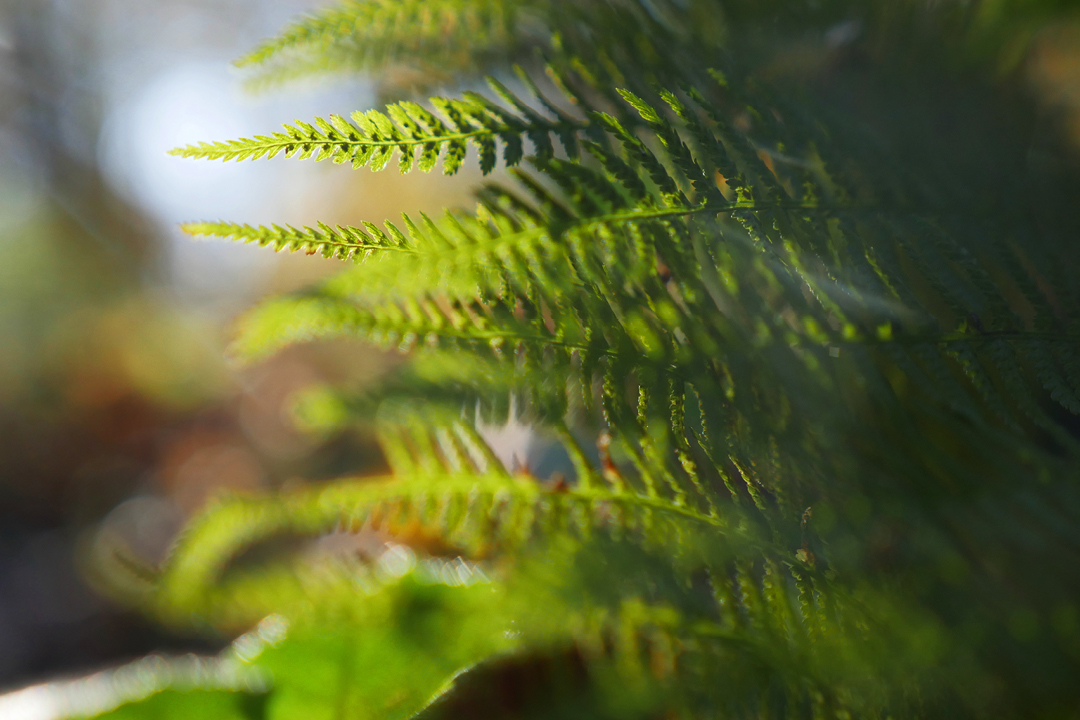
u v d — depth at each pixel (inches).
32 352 206.7
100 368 198.7
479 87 19.9
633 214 17.1
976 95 18.3
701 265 18.0
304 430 18.2
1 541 155.9
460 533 18.1
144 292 228.7
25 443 183.0
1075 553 15.7
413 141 16.9
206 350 195.8
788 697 16.6
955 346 17.1
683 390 16.9
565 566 16.6
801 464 16.7
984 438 16.7
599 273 17.1
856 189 17.5
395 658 20.0
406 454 18.1
